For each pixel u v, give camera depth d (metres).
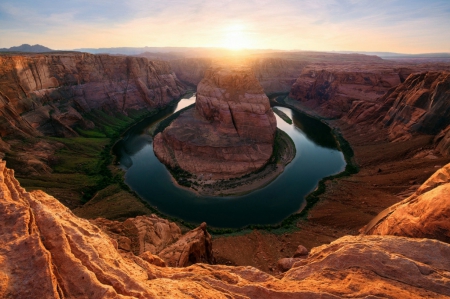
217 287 14.48
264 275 17.09
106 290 10.13
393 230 21.55
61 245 12.09
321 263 16.22
